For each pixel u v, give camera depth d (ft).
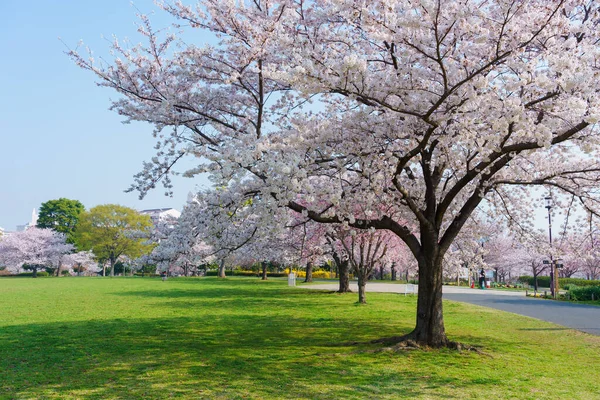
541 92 25.39
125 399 21.17
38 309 60.95
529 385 23.77
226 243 32.89
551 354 32.63
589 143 25.20
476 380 24.39
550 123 25.07
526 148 26.43
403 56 25.23
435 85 27.58
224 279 163.22
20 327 44.62
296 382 23.77
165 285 117.91
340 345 34.30
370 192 29.58
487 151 27.81
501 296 94.48
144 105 35.29
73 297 79.77
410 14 21.95
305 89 23.71
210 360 29.35
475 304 74.13
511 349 34.12
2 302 70.38
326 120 29.22
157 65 33.81
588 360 30.89
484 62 25.84
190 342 36.22
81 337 38.75
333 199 26.76
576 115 24.62
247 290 99.60
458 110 25.17
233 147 26.17
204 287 110.32
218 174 24.43
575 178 33.76
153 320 49.98
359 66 21.56
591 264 119.34
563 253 38.06
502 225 43.24
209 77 33.99
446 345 32.76
